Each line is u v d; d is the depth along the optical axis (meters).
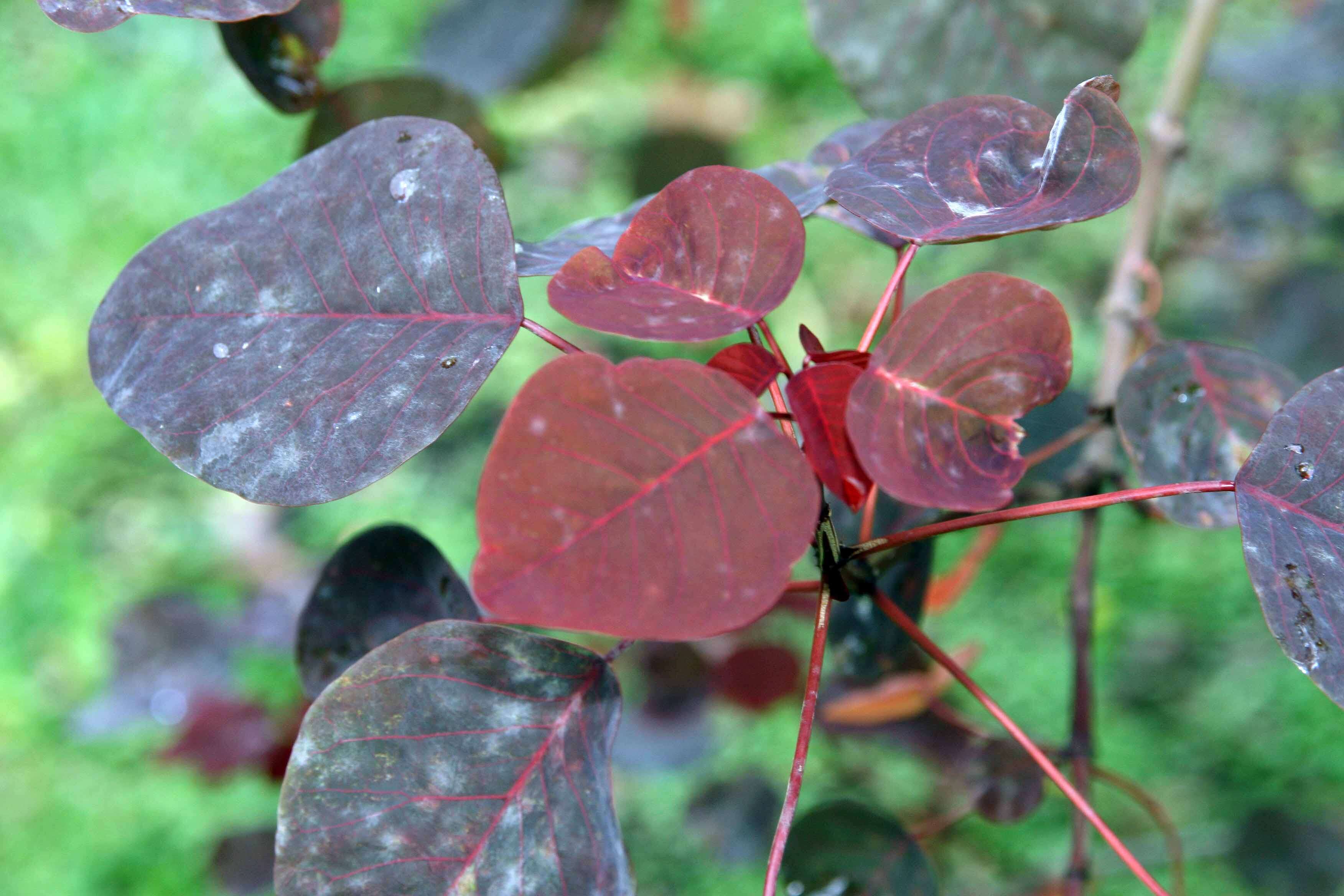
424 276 0.72
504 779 0.70
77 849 2.67
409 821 0.70
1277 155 2.76
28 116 4.80
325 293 0.72
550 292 0.68
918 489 0.66
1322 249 2.14
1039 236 3.53
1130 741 2.69
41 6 0.71
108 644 1.70
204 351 0.72
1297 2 2.00
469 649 0.71
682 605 0.64
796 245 0.69
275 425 0.71
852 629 0.86
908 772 1.91
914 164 0.72
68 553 3.31
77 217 4.46
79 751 2.90
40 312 4.11
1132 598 3.03
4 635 3.14
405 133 0.72
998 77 0.88
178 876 2.57
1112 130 0.70
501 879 0.70
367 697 0.70
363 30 4.52
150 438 0.71
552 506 0.64
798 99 4.37
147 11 0.71
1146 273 1.03
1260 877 1.52
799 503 0.65
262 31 0.82
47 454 3.63
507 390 3.42
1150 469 0.81
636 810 2.37
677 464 0.65
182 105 4.84
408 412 0.70
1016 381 0.68
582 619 0.64
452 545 3.18
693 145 1.39
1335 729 2.69
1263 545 0.69
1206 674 2.85
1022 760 0.90
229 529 3.24
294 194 0.73
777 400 0.71
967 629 2.94
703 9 4.38
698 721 1.63
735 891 2.25
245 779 2.63
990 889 1.98
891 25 0.88
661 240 0.69
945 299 0.67
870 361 0.67
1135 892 2.20
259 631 1.73
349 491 0.70
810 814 0.85
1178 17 3.75
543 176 3.75
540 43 1.26
